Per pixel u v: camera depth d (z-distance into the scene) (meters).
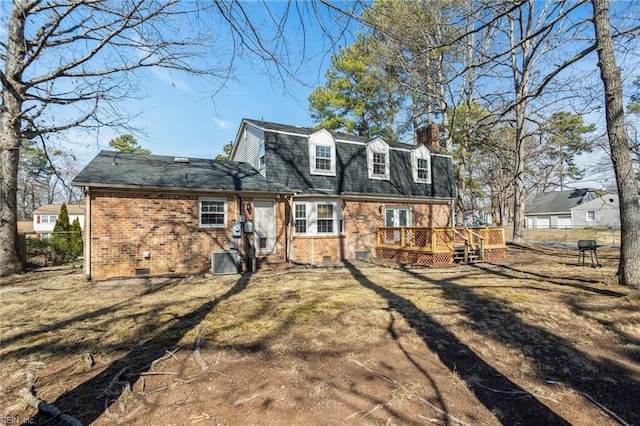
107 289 7.91
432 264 11.54
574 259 12.34
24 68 8.96
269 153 12.95
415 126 24.00
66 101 9.38
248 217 11.81
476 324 5.02
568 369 3.64
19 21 8.77
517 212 17.84
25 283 8.68
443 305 6.05
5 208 9.68
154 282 8.78
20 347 4.30
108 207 9.57
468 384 3.29
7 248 9.78
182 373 3.52
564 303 5.96
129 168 10.98
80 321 5.38
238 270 10.56
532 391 3.17
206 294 7.29
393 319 5.27
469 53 15.37
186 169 12.10
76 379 3.42
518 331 4.74
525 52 15.13
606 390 3.21
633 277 6.75
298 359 3.84
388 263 12.27
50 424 2.67
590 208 34.81
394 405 2.90
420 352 4.05
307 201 12.96
